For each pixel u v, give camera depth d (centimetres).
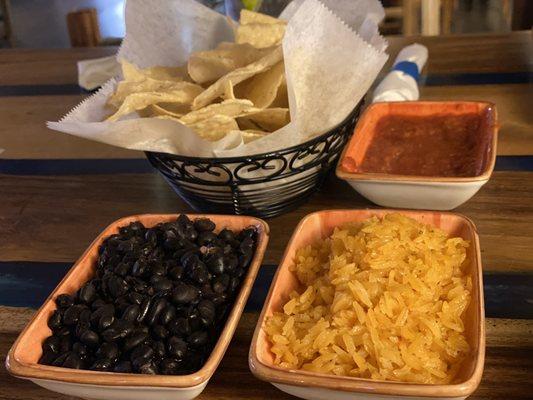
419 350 66
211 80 108
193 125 92
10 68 189
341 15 120
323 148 97
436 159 103
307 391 63
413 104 115
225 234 86
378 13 116
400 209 90
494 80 145
